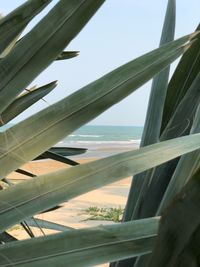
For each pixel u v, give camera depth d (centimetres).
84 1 60
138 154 60
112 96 62
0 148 60
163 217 44
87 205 1074
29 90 107
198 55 97
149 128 98
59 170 60
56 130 62
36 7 58
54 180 59
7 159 60
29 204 58
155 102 99
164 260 43
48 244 55
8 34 60
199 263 42
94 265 54
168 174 87
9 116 99
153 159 59
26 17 59
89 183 59
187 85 99
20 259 54
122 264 78
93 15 61
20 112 102
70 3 61
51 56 62
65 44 61
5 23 59
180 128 90
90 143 3706
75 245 55
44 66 62
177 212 43
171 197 74
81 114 62
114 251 55
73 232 55
